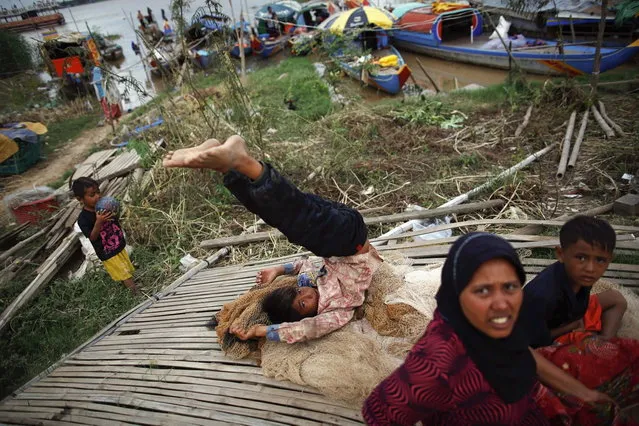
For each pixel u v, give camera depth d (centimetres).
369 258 304
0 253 654
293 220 252
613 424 207
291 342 297
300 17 2127
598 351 206
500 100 920
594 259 198
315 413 262
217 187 649
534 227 466
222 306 395
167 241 588
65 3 2669
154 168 708
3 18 1936
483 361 151
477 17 1519
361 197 624
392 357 283
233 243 543
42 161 1098
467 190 601
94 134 1248
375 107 961
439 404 157
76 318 482
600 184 556
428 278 331
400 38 1686
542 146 693
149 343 368
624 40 1184
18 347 454
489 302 143
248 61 1933
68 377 355
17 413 325
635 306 277
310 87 1260
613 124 700
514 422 164
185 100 971
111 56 2048
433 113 879
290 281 348
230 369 312
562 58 1105
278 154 740
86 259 573
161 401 300
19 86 1639
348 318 304
